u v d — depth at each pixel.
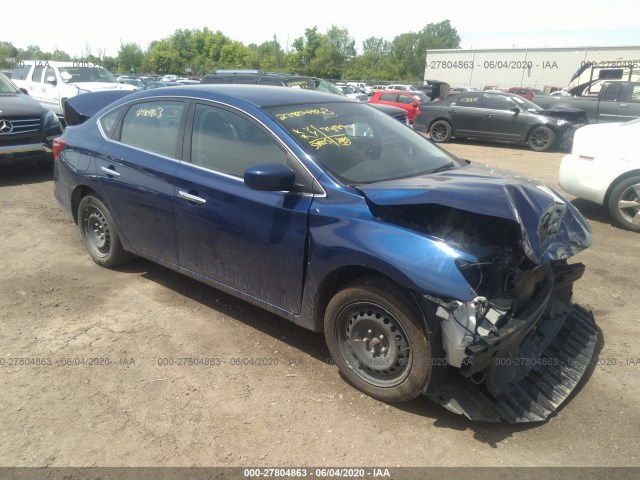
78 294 4.23
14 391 3.03
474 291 2.54
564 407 2.98
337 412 2.91
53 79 13.68
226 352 3.47
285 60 62.38
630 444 2.70
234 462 2.55
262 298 3.43
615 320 4.00
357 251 2.80
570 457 2.61
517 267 2.83
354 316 3.00
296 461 2.56
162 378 3.18
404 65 103.38
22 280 4.46
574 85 17.61
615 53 37.72
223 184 3.44
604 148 6.21
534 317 2.82
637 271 4.95
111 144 4.29
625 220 6.16
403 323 2.74
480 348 2.50
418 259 2.63
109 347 3.50
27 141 7.84
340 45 74.25
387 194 2.84
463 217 2.93
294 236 3.10
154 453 2.59
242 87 4.00
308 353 3.48
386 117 4.11
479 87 43.53
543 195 2.92
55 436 2.69
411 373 2.78
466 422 2.85
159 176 3.82
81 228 4.77
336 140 3.39
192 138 3.73
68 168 4.62
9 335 3.62
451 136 15.59
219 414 2.88
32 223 5.98
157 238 4.01
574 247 3.15
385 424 2.83
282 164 3.12
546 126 13.66
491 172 3.58
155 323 3.82
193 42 73.69
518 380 2.91
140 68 74.50
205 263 3.71
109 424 2.78
